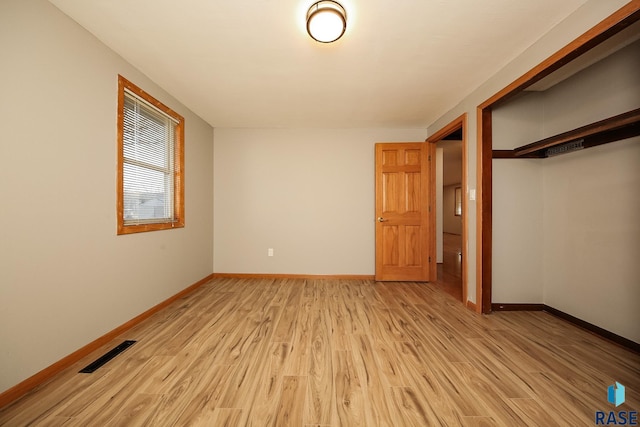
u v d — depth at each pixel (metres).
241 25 1.87
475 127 2.82
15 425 1.29
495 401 1.47
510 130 2.85
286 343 2.10
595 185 2.36
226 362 1.84
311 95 2.99
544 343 2.13
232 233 4.22
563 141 2.17
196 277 3.64
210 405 1.43
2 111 1.43
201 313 2.72
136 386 1.58
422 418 1.35
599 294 2.31
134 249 2.44
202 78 2.62
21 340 1.51
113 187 2.19
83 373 1.70
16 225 1.49
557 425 1.31
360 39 2.01
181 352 1.97
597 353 1.98
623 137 2.11
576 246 2.52
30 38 1.56
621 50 2.15
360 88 2.82
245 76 2.58
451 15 1.76
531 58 2.07
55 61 1.70
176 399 1.47
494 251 2.86
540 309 2.85
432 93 2.93
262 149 4.20
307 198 4.20
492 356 1.93
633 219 2.09
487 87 2.61
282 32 1.94
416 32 1.93
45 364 1.64
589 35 1.62
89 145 1.96
